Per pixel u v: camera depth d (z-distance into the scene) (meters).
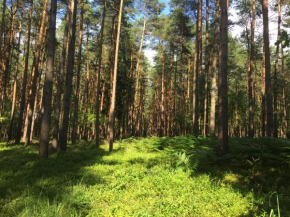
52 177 6.45
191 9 21.78
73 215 3.91
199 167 7.57
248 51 24.62
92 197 4.82
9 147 14.91
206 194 5.01
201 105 26.11
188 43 32.00
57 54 30.92
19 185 5.58
